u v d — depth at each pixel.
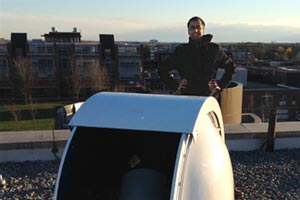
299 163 6.20
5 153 5.98
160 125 2.45
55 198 2.40
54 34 79.25
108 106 2.65
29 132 6.50
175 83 4.52
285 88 58.38
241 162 6.19
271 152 6.66
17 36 63.34
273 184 5.44
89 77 63.06
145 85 66.38
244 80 61.03
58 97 63.69
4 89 61.91
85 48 65.38
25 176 5.52
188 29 4.34
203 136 2.61
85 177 2.60
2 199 4.83
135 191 2.47
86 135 2.68
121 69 67.50
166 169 2.51
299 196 5.11
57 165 5.92
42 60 64.06
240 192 5.00
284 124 7.29
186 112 2.57
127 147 2.65
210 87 4.38
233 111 9.79
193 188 2.36
